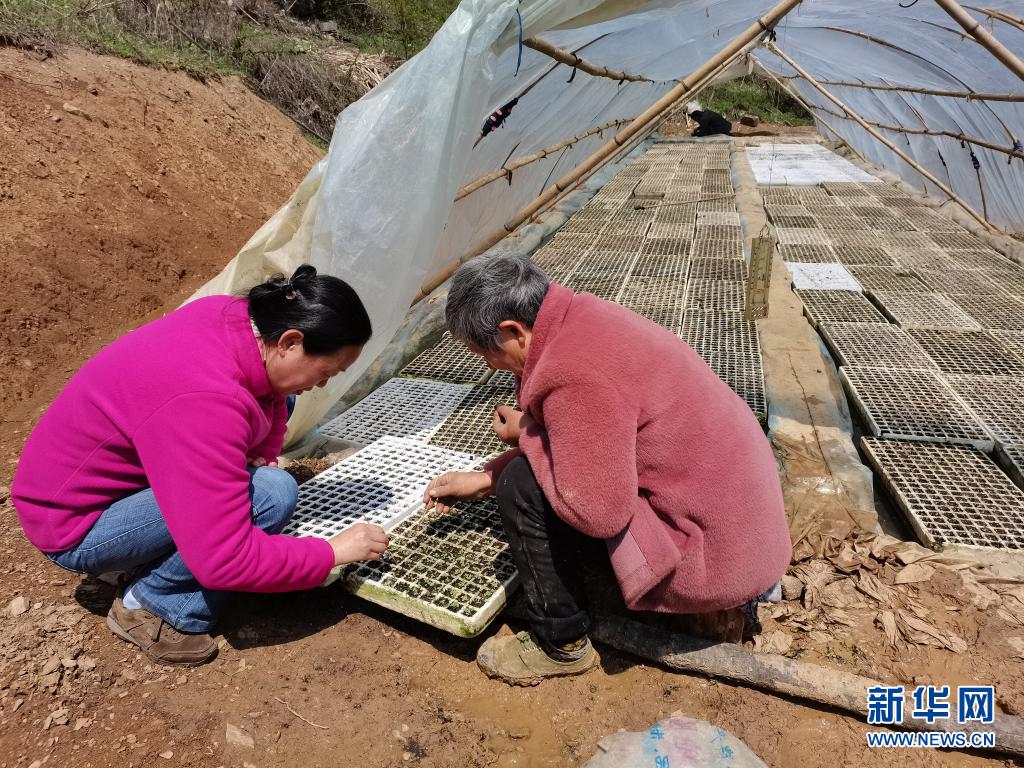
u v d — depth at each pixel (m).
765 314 4.00
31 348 3.55
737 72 10.82
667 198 8.30
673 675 1.92
